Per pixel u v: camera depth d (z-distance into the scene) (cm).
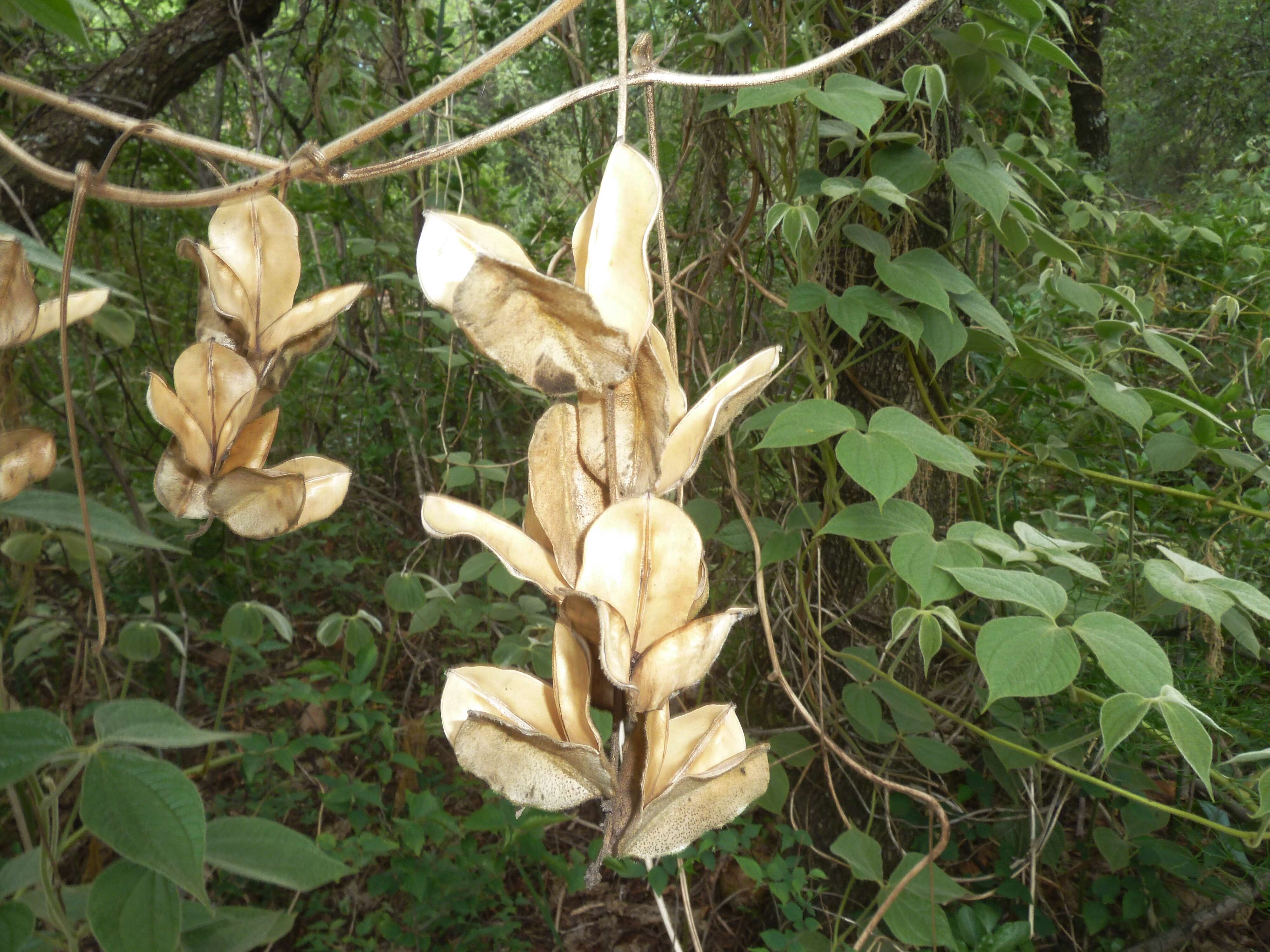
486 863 98
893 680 83
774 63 86
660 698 26
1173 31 461
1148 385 149
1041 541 65
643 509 26
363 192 153
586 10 147
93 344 111
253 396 35
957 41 84
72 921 48
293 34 158
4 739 39
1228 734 84
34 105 107
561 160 175
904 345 90
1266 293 143
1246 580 112
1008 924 83
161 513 121
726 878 113
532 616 113
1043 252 99
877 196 77
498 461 155
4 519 65
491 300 24
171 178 138
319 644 153
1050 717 104
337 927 97
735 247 94
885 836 100
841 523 65
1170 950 96
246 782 114
